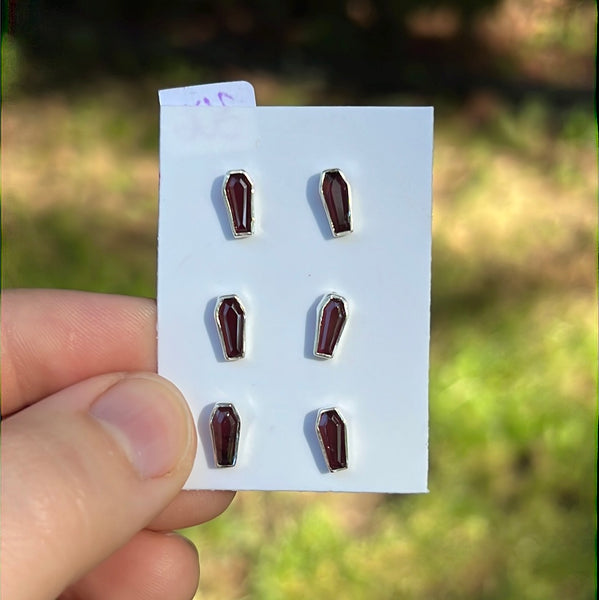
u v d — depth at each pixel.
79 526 0.13
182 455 0.14
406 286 0.14
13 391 0.17
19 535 0.12
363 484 0.14
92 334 0.17
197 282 0.14
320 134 0.14
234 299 0.14
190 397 0.14
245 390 0.14
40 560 0.12
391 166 0.14
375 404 0.14
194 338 0.14
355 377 0.14
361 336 0.14
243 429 0.14
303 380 0.14
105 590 0.18
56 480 0.13
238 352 0.14
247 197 0.14
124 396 0.14
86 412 0.14
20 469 0.13
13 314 0.17
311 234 0.14
